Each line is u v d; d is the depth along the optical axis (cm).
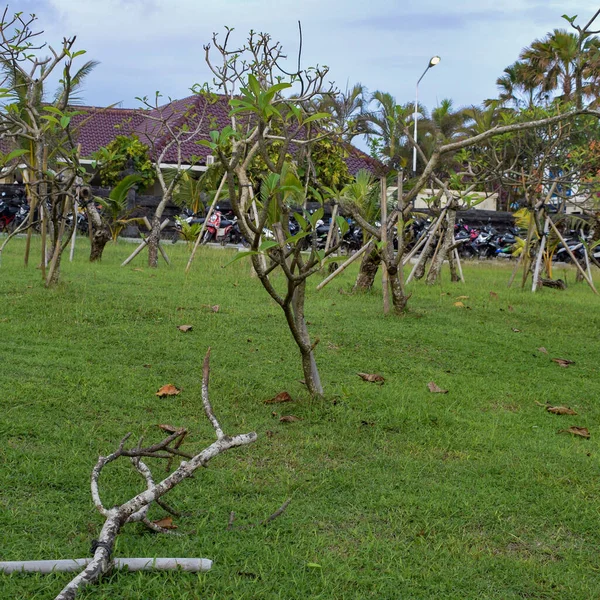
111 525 296
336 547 336
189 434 454
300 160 1129
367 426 493
